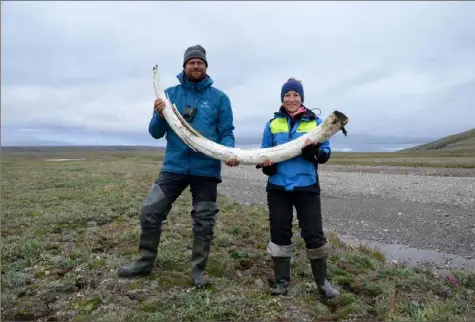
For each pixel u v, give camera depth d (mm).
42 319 4457
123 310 4523
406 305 4793
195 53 4984
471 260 8289
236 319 4375
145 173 25188
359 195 19484
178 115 4961
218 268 5793
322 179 28938
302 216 4926
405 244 9750
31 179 20578
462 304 4871
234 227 8477
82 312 4535
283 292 4996
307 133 4816
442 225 12039
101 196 13266
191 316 4359
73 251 6547
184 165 5117
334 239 8359
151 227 5223
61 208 10781
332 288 5023
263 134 5348
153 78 5086
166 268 5777
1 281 5332
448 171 38344
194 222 5223
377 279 5676
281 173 4910
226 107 5270
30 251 6617
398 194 19812
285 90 5066
